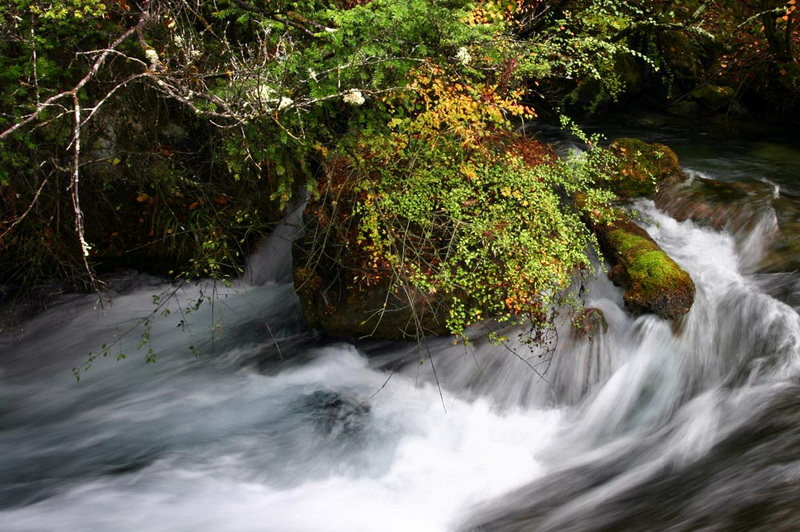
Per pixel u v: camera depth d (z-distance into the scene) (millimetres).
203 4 5309
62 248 6266
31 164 5379
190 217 6621
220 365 5941
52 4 4508
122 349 6223
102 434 5219
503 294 5223
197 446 5047
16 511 4434
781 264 5762
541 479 4562
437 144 5312
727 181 7180
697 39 10016
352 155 5258
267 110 4242
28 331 6488
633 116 9492
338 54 4660
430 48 4906
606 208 5852
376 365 5664
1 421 5441
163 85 4031
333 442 5023
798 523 3367
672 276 5129
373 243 5062
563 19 7742
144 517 4363
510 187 5270
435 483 4652
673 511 3830
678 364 4992
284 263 6844
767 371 4781
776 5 10289
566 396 5176
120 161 6117
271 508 4453
